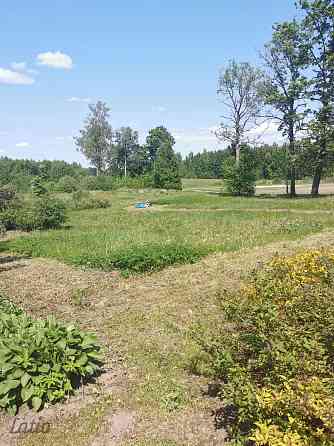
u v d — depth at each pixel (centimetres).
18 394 478
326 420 305
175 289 929
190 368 564
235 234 1606
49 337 497
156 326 721
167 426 447
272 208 2855
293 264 652
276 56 4012
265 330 422
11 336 503
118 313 802
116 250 1237
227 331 525
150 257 1099
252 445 396
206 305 805
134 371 565
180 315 763
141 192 5328
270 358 386
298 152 3916
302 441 320
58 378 485
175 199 4009
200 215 2438
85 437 436
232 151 5253
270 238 1495
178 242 1420
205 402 485
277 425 342
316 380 338
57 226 2147
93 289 962
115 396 504
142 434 436
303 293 493
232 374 396
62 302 884
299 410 325
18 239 1702
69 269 1151
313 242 1377
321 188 5912
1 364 468
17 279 1070
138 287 964
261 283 551
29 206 2198
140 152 8738
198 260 1182
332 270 579
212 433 431
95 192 5366
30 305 866
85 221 2384
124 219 2389
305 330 425
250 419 388
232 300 507
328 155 3828
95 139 7856
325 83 3775
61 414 472
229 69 4675
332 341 405
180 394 504
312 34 3822
